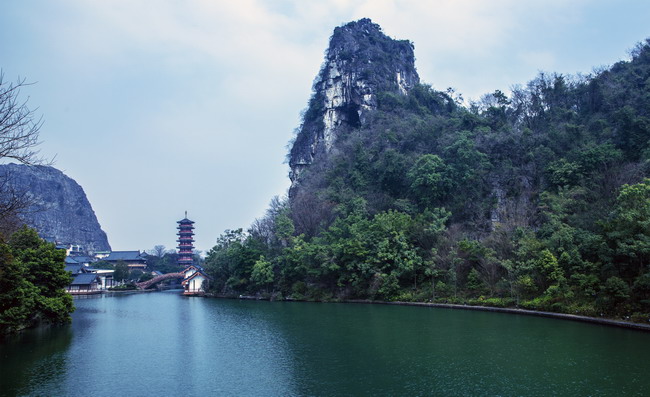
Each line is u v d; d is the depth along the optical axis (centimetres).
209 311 5703
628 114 6356
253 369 2544
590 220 4894
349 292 6456
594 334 3180
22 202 2767
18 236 4097
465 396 1966
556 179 6175
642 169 5353
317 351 2920
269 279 7425
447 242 5812
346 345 3088
